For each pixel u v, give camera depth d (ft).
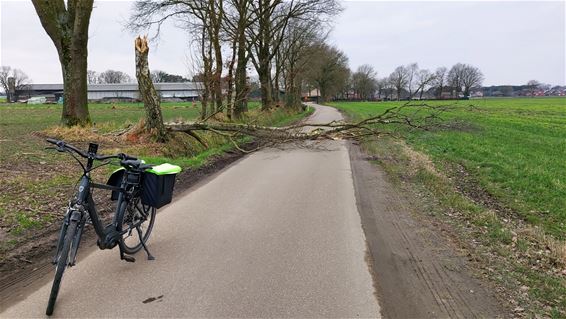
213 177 34.35
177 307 13.01
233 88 76.84
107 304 13.17
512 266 16.56
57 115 114.52
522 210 25.71
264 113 100.83
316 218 22.62
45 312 12.67
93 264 16.20
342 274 15.47
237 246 18.30
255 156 47.62
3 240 17.95
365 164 41.42
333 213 23.65
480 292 14.17
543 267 16.85
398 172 36.45
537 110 161.38
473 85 410.31
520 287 14.65
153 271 15.62
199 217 22.61
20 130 61.21
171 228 20.70
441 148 53.52
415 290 14.25
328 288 14.35
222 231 20.31
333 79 305.73
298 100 178.19
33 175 29.50
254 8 92.99
